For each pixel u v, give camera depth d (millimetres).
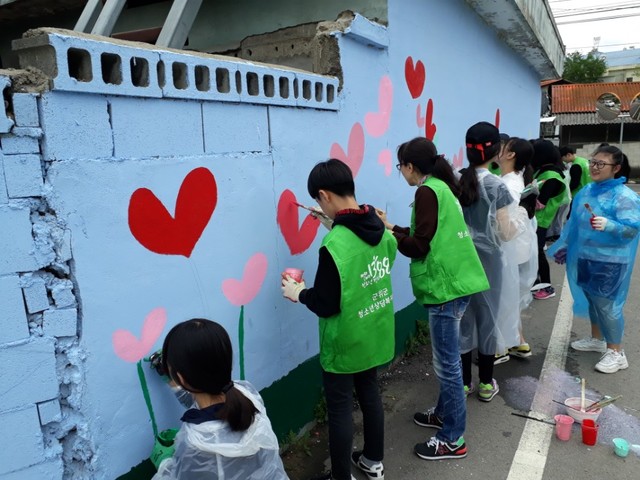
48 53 1653
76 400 1832
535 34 6691
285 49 3738
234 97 2326
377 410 2641
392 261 2533
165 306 2125
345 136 3229
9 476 1727
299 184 2846
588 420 3074
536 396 3621
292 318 2916
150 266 2047
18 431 1727
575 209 4020
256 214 2553
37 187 1673
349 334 2338
